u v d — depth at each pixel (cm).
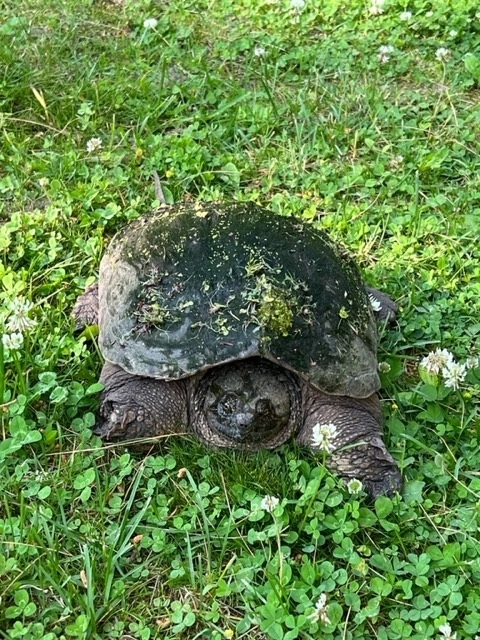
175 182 112
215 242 78
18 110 125
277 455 77
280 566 66
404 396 84
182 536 70
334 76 138
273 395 74
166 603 66
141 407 76
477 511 71
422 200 114
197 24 150
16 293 91
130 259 81
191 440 78
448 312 95
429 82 137
